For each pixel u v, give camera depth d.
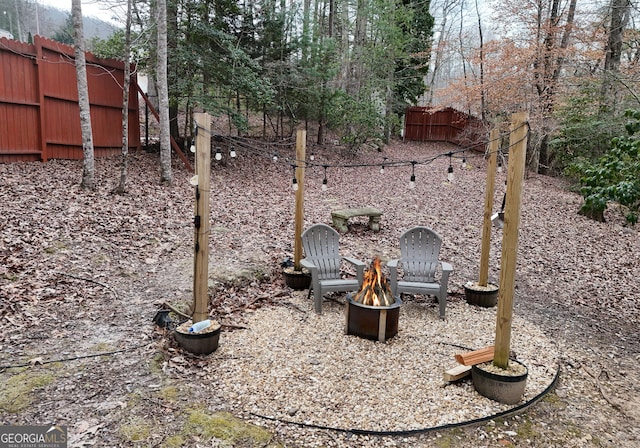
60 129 7.66
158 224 5.73
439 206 8.87
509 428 2.60
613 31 10.34
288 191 8.82
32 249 4.41
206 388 2.75
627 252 7.03
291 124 12.38
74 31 6.01
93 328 3.37
